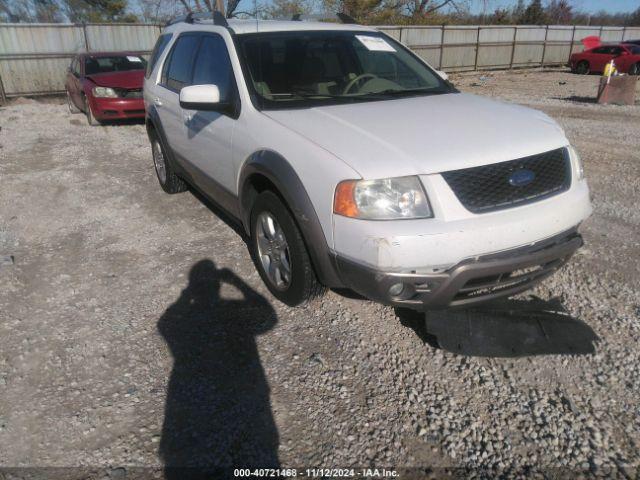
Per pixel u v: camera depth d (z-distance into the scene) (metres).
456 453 2.35
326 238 2.77
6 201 5.85
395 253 2.51
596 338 3.05
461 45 23.58
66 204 5.71
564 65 26.88
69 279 3.99
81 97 11.33
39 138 9.52
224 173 3.88
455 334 3.07
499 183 2.69
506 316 3.22
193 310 3.51
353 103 3.55
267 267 3.61
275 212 3.23
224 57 3.92
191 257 4.30
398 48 4.44
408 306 2.74
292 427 2.51
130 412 2.62
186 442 2.44
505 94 15.24
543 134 3.00
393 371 2.87
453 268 2.58
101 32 17.39
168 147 5.20
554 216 2.75
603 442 2.37
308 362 2.95
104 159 7.74
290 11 25.61
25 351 3.12
